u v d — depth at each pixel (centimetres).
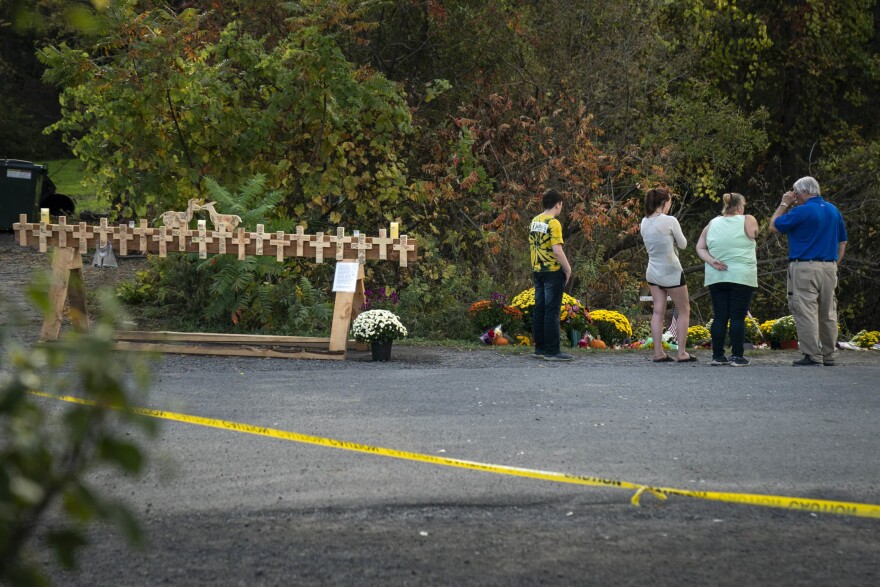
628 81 2661
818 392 1051
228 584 461
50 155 5025
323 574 477
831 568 496
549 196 1341
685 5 3039
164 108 1708
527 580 472
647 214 1348
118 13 1630
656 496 624
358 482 646
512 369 1198
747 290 1290
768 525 569
